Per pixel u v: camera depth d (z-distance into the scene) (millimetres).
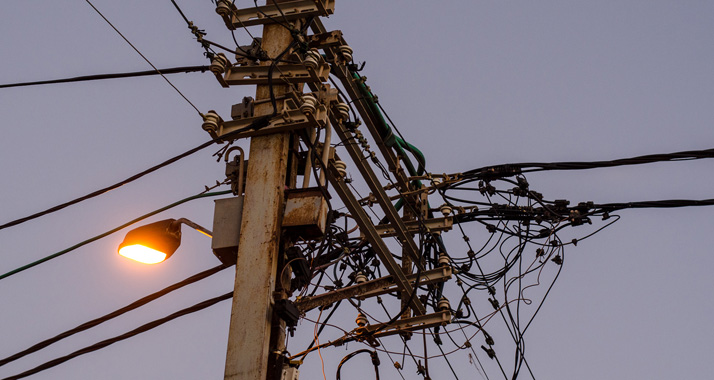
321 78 8297
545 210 11578
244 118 8266
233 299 7387
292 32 8438
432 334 11336
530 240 11633
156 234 8594
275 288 7539
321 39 9297
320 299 10617
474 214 11828
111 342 9781
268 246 7578
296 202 7922
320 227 7832
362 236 11461
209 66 8477
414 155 11758
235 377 7016
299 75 8336
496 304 11688
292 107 8367
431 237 11555
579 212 11531
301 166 9023
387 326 10734
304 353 10531
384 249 10641
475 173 11812
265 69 8414
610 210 11469
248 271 7496
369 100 10617
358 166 10414
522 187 11648
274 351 7254
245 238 7688
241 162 8336
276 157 8031
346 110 9070
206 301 9555
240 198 8047
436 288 11438
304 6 8703
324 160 8570
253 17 8734
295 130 8312
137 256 8773
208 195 9422
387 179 11336
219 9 8688
